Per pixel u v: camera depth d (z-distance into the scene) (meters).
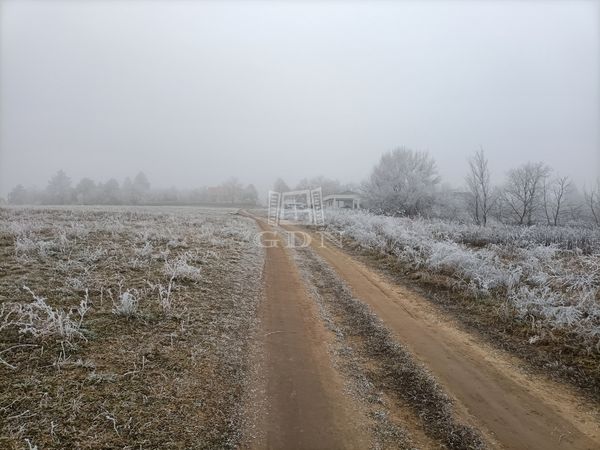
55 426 4.10
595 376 5.84
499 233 18.34
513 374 5.93
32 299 7.03
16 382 4.72
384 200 37.94
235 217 32.41
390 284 10.83
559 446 4.37
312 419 4.63
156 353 5.75
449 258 11.48
